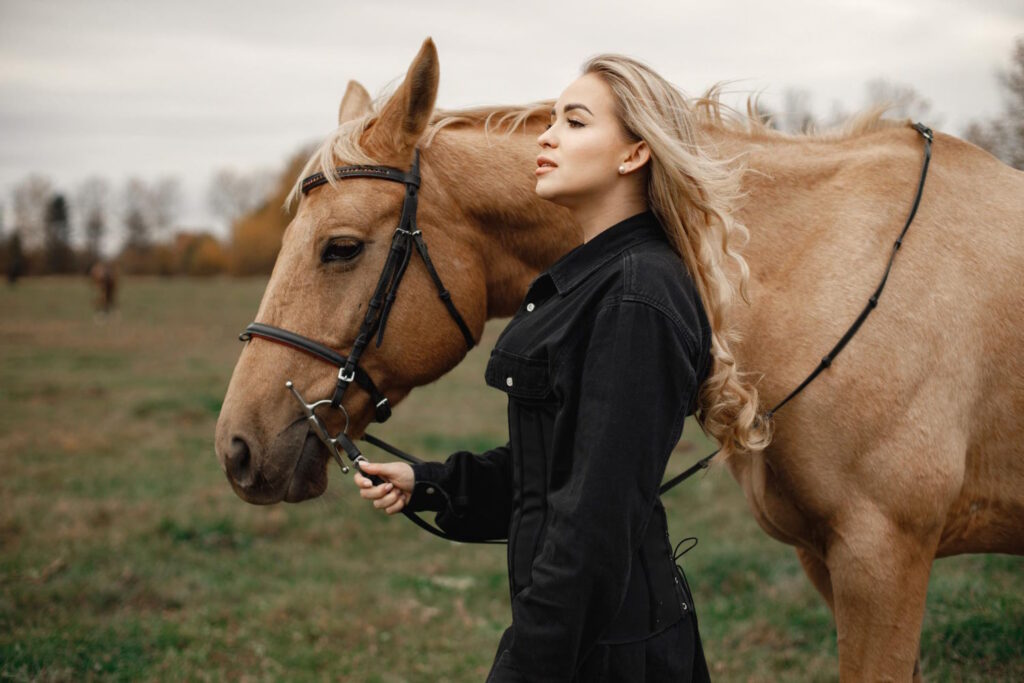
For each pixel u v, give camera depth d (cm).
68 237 8331
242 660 384
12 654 353
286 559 534
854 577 220
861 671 221
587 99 176
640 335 156
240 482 222
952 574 421
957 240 230
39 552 512
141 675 355
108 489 677
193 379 1321
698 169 172
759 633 402
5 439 868
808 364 224
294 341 225
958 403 222
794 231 239
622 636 164
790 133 268
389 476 197
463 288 244
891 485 217
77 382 1278
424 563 531
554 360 164
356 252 229
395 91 238
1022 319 225
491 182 245
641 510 154
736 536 556
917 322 222
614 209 179
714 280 176
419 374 240
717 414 176
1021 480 229
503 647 178
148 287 4988
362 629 420
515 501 177
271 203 6856
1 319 2625
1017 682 319
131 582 472
